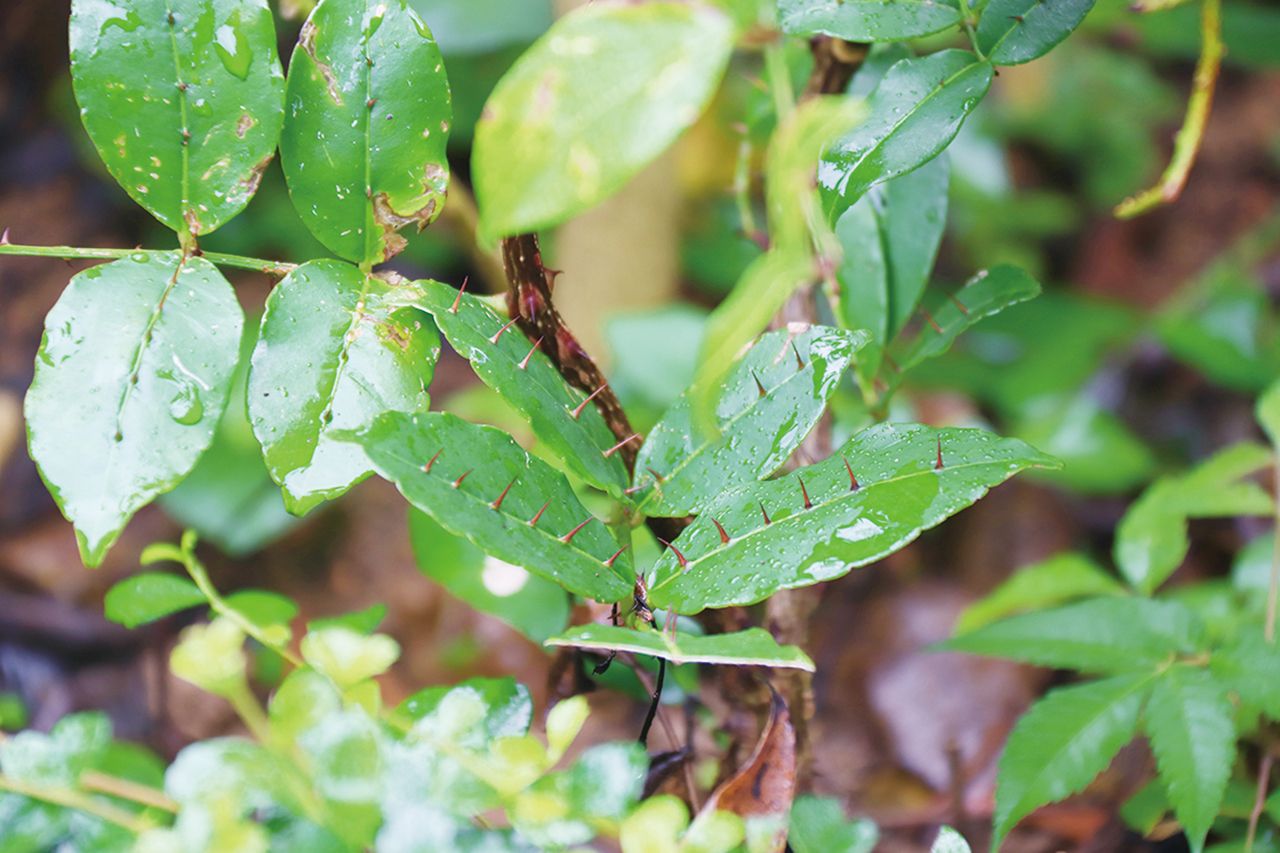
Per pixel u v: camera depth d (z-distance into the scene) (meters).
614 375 1.19
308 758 0.59
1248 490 0.76
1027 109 2.05
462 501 0.57
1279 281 1.61
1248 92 2.22
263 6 0.60
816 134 0.56
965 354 1.57
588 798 0.59
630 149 0.53
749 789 0.61
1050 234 2.06
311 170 0.61
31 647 1.12
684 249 1.64
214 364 0.59
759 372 0.62
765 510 0.60
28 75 1.88
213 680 0.61
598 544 0.60
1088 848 0.75
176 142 0.60
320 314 0.60
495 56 1.66
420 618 1.15
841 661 1.12
